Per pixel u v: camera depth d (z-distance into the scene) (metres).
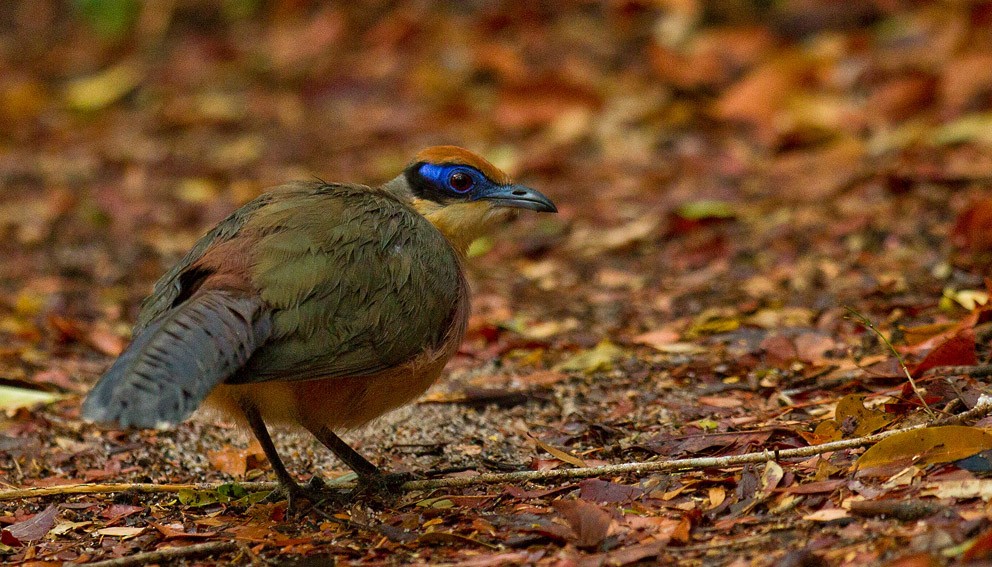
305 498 8.88
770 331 11.98
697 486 8.20
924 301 11.97
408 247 8.82
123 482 9.48
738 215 16.12
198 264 8.38
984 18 19.95
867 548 6.73
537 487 8.66
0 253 17.45
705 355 11.55
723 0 22.77
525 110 21.19
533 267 15.80
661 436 9.36
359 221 8.73
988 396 8.37
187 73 25.33
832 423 8.70
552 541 7.55
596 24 23.39
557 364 12.09
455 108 21.72
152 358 7.29
